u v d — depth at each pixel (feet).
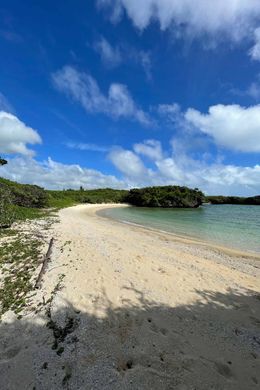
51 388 12.78
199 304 22.44
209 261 38.29
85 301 21.67
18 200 103.04
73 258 33.42
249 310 21.72
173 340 16.90
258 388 13.19
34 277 26.35
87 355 15.08
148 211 178.70
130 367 14.34
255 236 68.54
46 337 16.71
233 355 15.71
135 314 20.06
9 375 13.50
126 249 41.29
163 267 32.42
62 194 281.33
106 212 158.71
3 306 20.61
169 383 13.25
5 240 41.11
